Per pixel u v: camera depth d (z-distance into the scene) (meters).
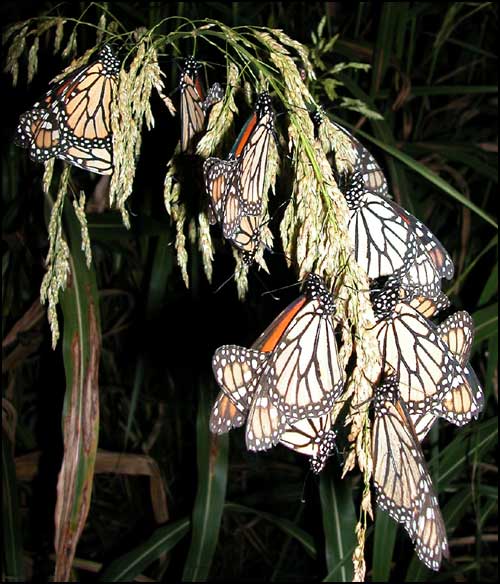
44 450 1.06
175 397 1.20
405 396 0.48
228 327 1.10
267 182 0.47
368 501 0.45
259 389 0.45
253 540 1.28
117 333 1.26
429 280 0.49
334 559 0.76
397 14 0.95
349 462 0.46
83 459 0.68
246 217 0.49
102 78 0.50
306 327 0.46
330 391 0.46
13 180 1.05
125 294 1.14
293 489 1.09
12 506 0.86
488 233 1.14
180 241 0.52
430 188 1.07
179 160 0.54
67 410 0.67
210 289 1.08
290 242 0.48
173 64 0.85
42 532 1.10
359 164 0.51
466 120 1.22
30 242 1.04
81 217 0.52
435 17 1.27
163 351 1.13
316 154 0.47
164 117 0.86
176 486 1.27
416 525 0.46
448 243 1.17
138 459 0.98
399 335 0.48
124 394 1.20
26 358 1.15
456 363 0.48
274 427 0.45
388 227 0.49
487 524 1.18
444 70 1.31
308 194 0.46
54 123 0.50
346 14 1.21
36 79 1.02
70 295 0.68
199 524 0.80
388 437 0.46
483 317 0.78
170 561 1.11
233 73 0.50
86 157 0.51
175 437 1.29
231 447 1.27
